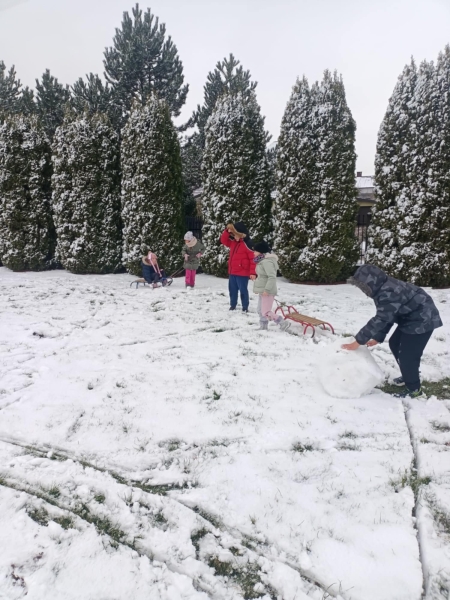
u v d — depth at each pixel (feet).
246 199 40.52
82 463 10.75
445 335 21.15
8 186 45.98
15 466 10.51
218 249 41.65
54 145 45.01
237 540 8.30
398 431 12.28
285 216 38.22
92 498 9.44
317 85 37.01
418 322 13.64
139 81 58.59
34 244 47.11
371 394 14.74
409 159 34.40
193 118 62.49
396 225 35.37
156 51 56.54
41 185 47.24
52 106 59.36
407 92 34.37
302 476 10.19
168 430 12.27
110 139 44.91
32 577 7.27
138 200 42.01
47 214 47.52
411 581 7.34
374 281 13.56
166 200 41.98
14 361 17.83
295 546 8.13
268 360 17.99
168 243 42.29
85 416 13.08
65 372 16.67
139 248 42.63
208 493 9.58
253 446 11.49
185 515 8.93
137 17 56.49
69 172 44.55
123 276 44.11
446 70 33.01
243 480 10.03
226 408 13.61
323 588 7.28
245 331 22.44
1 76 67.51
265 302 22.18
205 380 15.90
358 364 14.17
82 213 44.21
